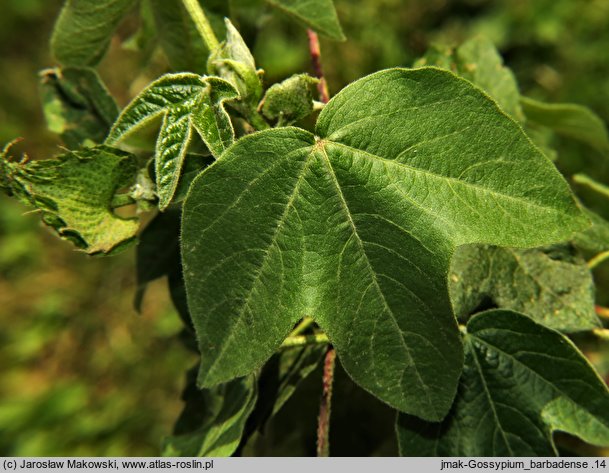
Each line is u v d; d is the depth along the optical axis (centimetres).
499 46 115
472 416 50
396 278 47
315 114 61
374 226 48
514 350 50
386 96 47
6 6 147
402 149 47
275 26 98
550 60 114
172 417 117
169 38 56
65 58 55
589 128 61
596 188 59
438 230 47
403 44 106
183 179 48
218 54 49
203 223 46
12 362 127
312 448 58
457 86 47
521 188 47
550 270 52
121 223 50
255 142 47
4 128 137
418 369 47
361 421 58
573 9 114
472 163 47
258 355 47
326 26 52
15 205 139
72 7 53
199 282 46
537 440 50
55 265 134
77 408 120
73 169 49
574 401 50
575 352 49
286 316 47
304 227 47
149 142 53
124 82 131
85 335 128
